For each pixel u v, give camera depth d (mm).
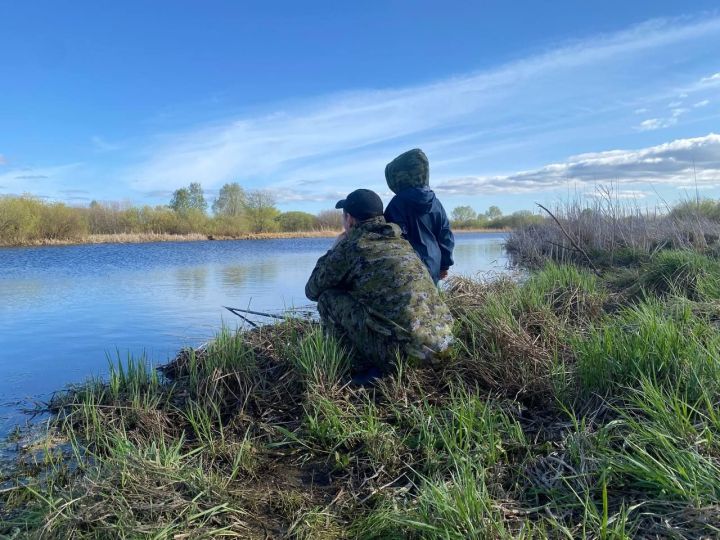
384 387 3818
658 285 6629
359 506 2670
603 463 2580
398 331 3898
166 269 14328
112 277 12336
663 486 2348
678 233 11109
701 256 7211
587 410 3312
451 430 3154
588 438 2842
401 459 3025
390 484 2812
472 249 21469
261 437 3451
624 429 2934
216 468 3049
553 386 3701
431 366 3973
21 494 2830
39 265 15680
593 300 6027
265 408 3855
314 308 7672
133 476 2641
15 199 30016
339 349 4285
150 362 5184
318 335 4359
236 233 43469
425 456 3012
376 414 3529
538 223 17828
